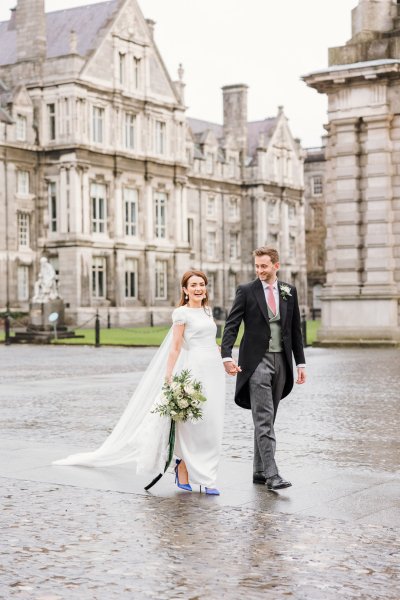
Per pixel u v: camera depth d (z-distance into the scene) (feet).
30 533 27.66
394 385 70.54
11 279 222.69
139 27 246.47
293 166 319.68
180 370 34.71
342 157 120.06
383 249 117.80
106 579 23.21
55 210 229.86
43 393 67.67
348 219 119.96
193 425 33.45
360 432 47.47
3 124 220.02
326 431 47.83
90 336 173.37
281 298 34.83
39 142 228.43
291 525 28.55
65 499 32.30
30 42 229.86
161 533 27.63
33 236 229.04
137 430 36.81
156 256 252.83
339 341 118.11
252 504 31.50
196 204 282.77
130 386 72.84
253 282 34.99
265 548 25.98
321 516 29.68
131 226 246.88
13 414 55.36
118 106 238.68
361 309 118.21
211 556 25.20
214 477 33.30
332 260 121.08
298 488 33.99
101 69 233.55
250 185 301.63
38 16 228.84
